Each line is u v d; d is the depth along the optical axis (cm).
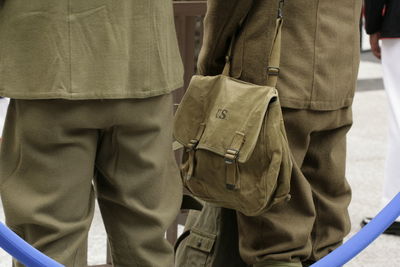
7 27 288
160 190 321
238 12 358
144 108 308
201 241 404
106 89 293
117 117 302
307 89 364
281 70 360
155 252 325
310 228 377
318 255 399
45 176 298
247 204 354
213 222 404
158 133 315
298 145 373
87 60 290
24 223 300
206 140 355
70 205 303
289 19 359
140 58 302
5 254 504
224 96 358
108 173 316
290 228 372
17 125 298
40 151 297
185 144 367
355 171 712
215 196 366
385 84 542
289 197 354
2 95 289
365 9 538
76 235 308
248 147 344
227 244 400
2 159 304
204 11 459
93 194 318
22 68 288
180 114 372
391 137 552
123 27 296
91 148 305
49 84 286
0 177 303
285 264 373
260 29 358
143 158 312
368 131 870
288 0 357
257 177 351
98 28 291
